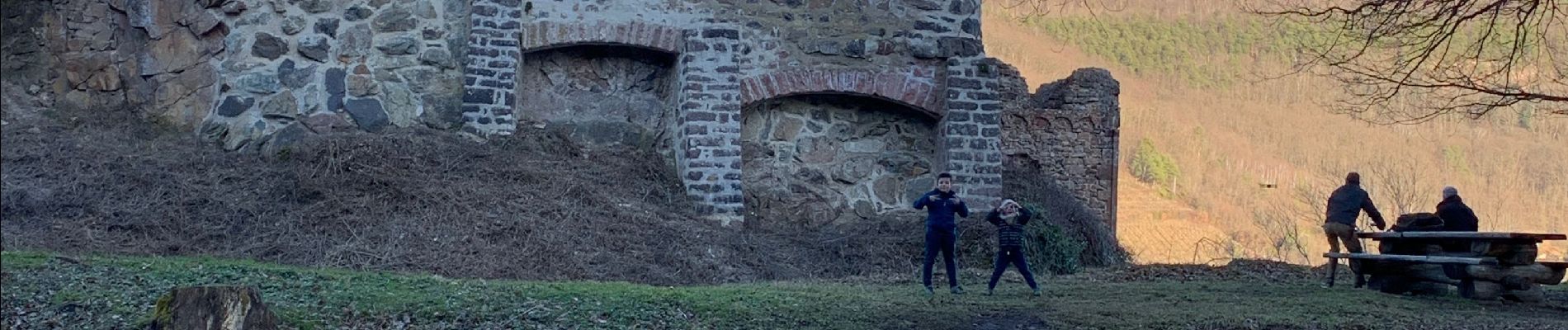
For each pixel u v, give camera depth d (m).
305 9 13.07
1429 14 10.00
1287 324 7.61
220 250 10.34
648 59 13.98
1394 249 10.27
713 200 12.89
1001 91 20.03
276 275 8.41
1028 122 20.19
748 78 13.54
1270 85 57.50
